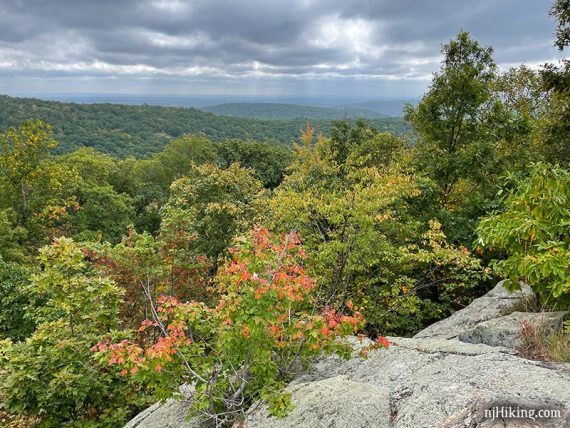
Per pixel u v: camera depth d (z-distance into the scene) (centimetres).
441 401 347
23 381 673
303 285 483
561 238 520
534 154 1390
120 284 929
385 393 399
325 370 556
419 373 441
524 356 448
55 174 2561
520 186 573
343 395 407
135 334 849
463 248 857
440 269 1017
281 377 546
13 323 1205
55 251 744
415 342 562
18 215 2605
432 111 1359
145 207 3859
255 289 433
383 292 1002
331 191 1105
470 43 1318
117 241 2892
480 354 464
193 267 1052
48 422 705
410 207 1191
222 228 1591
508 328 517
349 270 891
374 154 1792
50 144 2538
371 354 557
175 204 1694
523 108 1903
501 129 1359
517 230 479
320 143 2017
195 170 1817
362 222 808
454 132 1378
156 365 422
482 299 796
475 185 1376
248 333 441
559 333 475
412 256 866
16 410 679
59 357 694
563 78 1337
